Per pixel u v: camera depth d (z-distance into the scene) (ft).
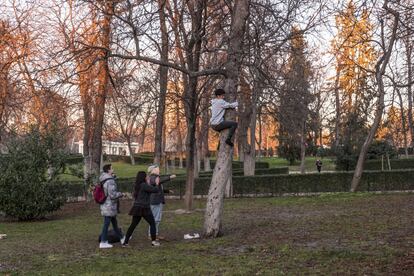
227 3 48.47
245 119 93.86
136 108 56.18
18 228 54.80
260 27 46.32
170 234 45.34
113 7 39.73
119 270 28.84
